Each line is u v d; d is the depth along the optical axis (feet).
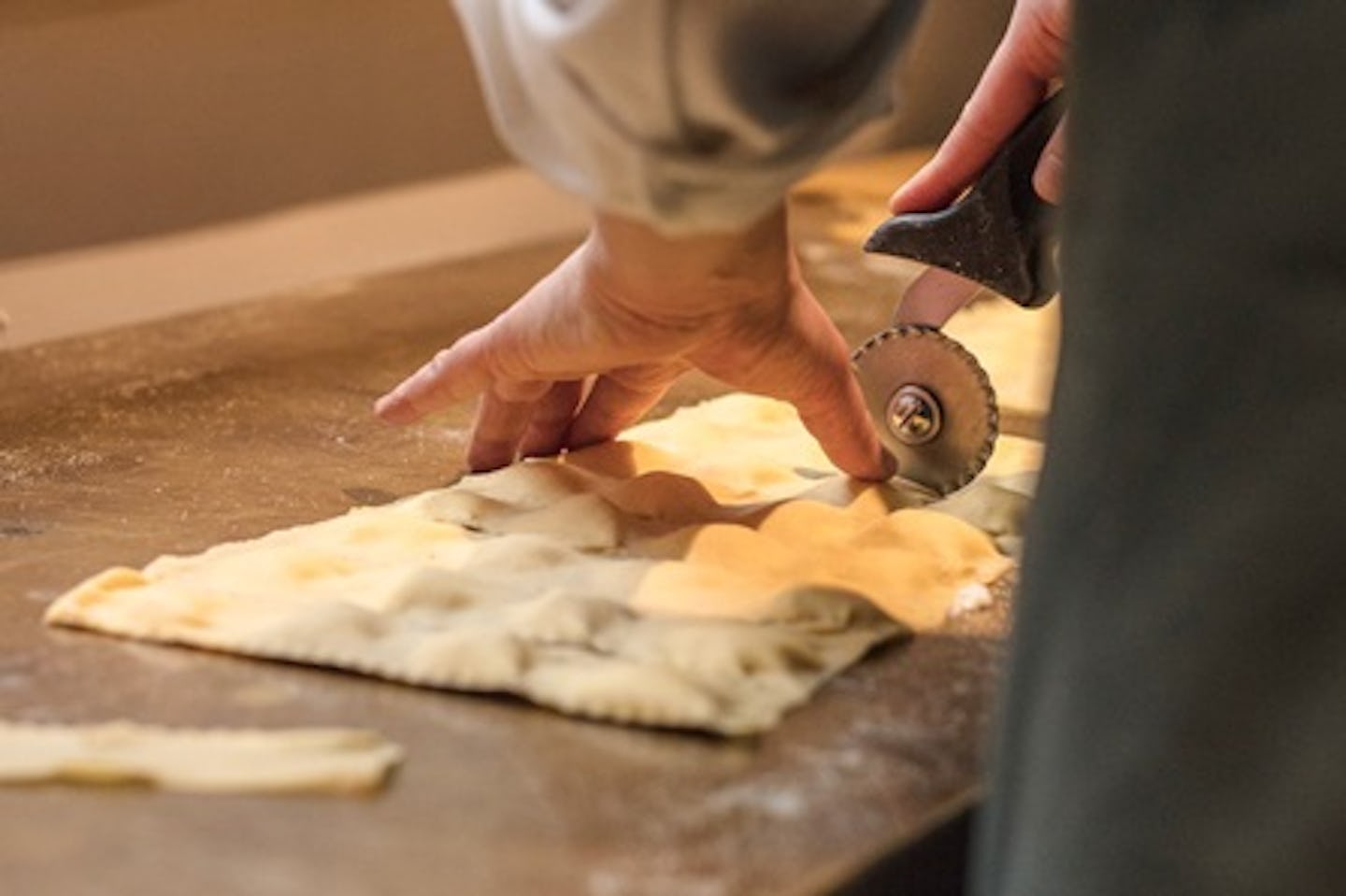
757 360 3.26
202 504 3.57
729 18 2.45
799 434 4.00
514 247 6.45
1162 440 2.30
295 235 6.39
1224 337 2.25
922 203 3.66
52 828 2.19
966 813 2.39
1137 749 2.30
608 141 2.54
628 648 2.70
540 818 2.25
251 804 2.25
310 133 6.37
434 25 6.70
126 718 2.51
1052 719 2.37
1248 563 2.24
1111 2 2.31
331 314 5.41
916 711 2.62
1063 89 3.34
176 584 2.97
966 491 3.53
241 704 2.55
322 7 6.31
